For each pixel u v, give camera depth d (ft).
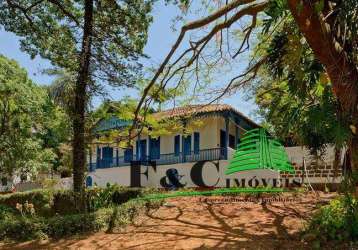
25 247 34.71
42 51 51.13
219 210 40.96
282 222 35.22
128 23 52.31
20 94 84.99
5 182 112.78
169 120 48.93
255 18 34.01
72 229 38.04
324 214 31.09
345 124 24.27
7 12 52.03
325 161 52.42
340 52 23.86
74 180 48.52
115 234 36.32
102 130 54.65
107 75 49.08
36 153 102.89
